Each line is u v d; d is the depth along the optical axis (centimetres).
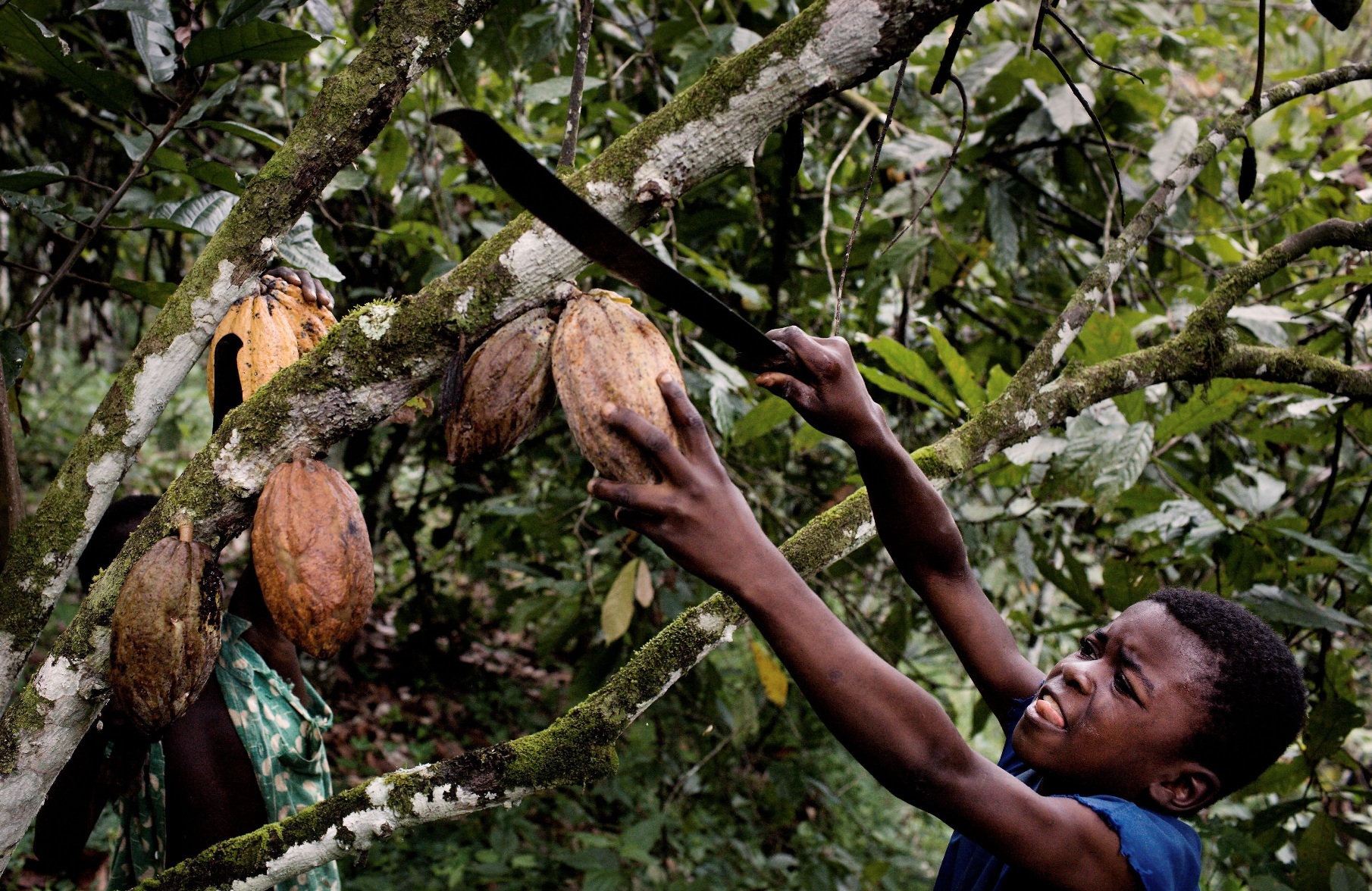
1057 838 102
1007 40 316
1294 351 168
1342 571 234
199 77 146
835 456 387
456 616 497
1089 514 269
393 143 298
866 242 327
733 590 85
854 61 91
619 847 371
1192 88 463
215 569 98
